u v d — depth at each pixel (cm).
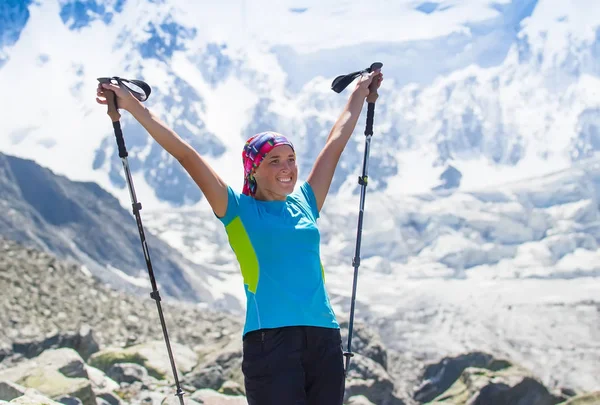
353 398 1775
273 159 668
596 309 8231
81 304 3381
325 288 661
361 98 754
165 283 10462
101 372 1964
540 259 15975
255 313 639
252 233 648
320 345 638
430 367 2723
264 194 675
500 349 7012
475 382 2148
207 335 3350
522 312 8269
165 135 659
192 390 1939
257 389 632
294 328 633
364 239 17088
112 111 680
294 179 675
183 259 11706
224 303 10756
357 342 2538
